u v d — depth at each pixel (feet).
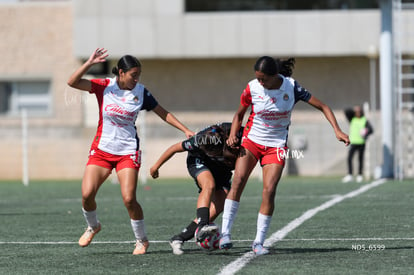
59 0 321.73
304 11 308.60
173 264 82.94
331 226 117.08
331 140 294.05
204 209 86.69
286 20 305.12
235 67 320.29
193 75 321.32
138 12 307.17
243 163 88.38
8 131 312.71
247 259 85.35
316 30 304.30
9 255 92.22
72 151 297.33
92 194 88.28
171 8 306.76
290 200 166.30
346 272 76.69
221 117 321.11
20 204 171.53
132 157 88.63
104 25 307.37
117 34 307.17
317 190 195.42
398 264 81.25
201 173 89.35
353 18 302.86
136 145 89.30
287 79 87.51
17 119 317.83
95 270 80.28
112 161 89.04
